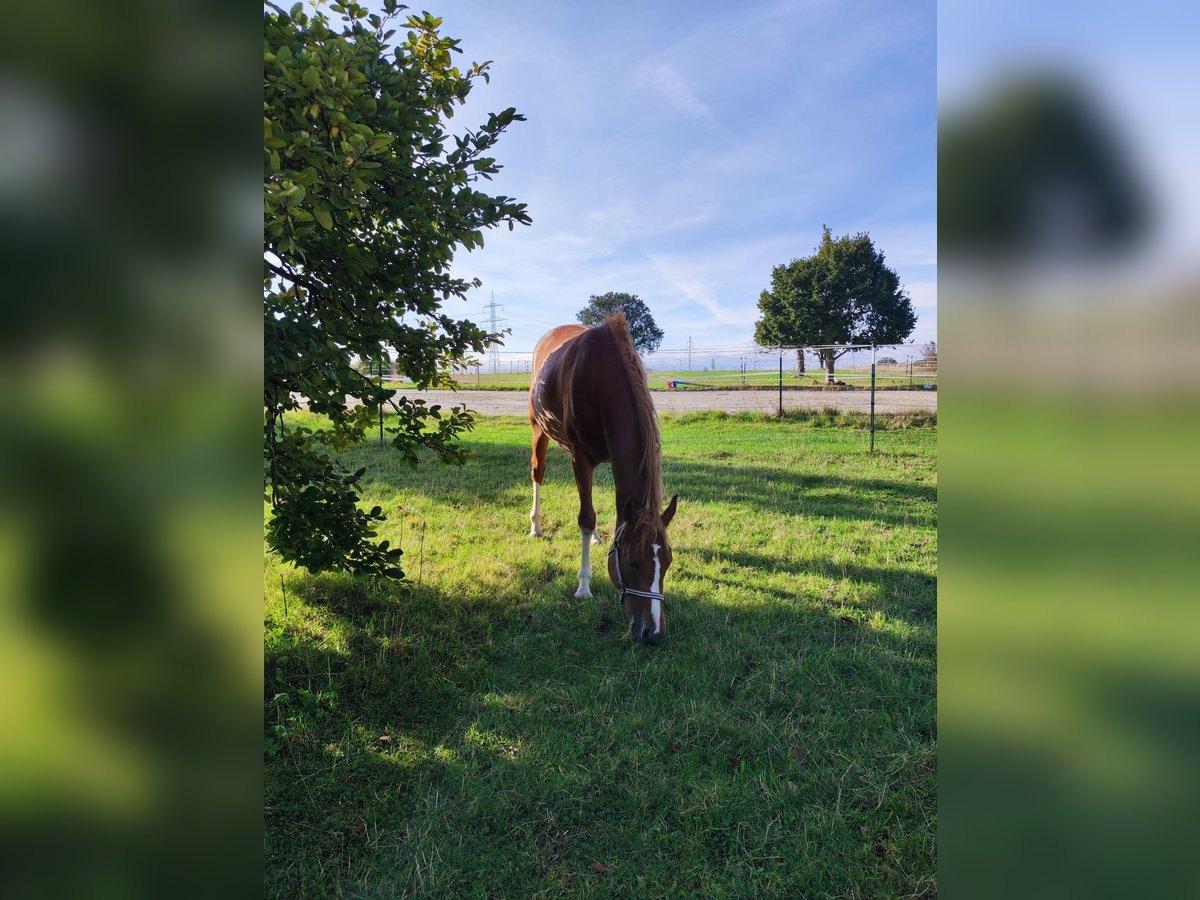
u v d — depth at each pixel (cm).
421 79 252
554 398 397
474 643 309
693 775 220
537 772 221
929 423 1059
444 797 209
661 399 1506
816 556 424
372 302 256
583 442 361
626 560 296
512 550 437
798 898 173
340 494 280
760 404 1360
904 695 262
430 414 303
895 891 173
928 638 311
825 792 212
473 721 249
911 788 211
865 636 313
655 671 282
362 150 197
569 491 613
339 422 292
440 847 189
